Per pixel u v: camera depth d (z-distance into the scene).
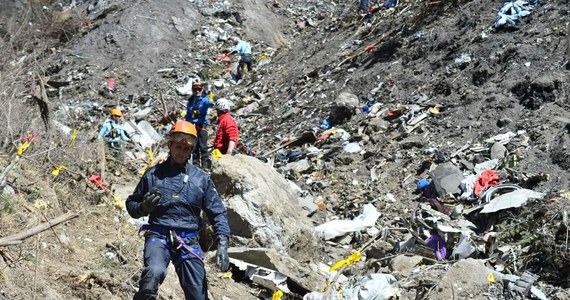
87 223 6.96
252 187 7.36
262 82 18.20
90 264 5.92
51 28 21.86
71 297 5.28
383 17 17.70
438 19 14.49
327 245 8.11
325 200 9.67
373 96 12.99
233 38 21.89
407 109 11.73
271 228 7.23
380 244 7.63
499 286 6.00
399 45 14.46
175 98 18.28
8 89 8.90
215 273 6.71
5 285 4.83
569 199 7.61
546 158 8.88
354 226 8.37
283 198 7.77
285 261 6.73
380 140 11.12
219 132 9.78
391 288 6.17
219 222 4.65
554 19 11.78
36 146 7.81
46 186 7.03
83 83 19.05
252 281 6.72
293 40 22.75
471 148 9.84
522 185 8.45
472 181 8.82
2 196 6.13
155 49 20.80
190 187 4.57
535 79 10.44
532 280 6.04
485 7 13.44
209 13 22.92
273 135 13.70
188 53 20.94
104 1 23.78
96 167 8.80
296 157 11.50
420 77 12.77
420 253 7.18
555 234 6.84
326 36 19.45
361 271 7.36
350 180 10.17
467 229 7.54
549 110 9.92
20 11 20.56
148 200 4.38
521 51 11.36
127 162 10.47
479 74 11.64
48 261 5.61
